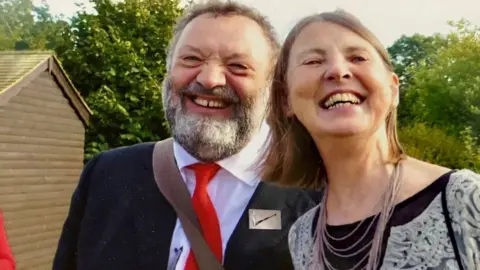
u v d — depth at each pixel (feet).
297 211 7.47
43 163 33.22
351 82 4.62
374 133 4.74
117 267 7.43
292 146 5.88
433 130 30.73
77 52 40.19
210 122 7.27
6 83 29.60
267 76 7.37
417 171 4.65
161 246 7.32
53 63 33.68
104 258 7.55
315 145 5.77
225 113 7.37
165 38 41.42
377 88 4.61
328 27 4.82
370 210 4.76
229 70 7.33
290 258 7.24
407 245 4.27
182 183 7.49
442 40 58.29
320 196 7.63
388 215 4.46
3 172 29.48
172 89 7.56
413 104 42.09
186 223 7.25
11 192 30.17
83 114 36.83
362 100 4.66
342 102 4.63
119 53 39.47
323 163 5.55
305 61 4.83
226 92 7.29
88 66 40.09
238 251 7.16
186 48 7.40
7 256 9.23
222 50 7.27
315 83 4.71
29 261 31.78
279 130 5.95
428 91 40.81
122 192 7.82
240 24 7.47
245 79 7.33
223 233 7.30
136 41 40.57
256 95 7.43
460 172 4.41
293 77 4.96
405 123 40.27
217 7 7.51
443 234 4.15
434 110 39.73
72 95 35.60
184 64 7.41
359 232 4.74
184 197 7.39
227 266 7.10
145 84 38.99
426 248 4.17
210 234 7.22
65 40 41.37
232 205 7.41
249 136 7.48
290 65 5.15
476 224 4.08
